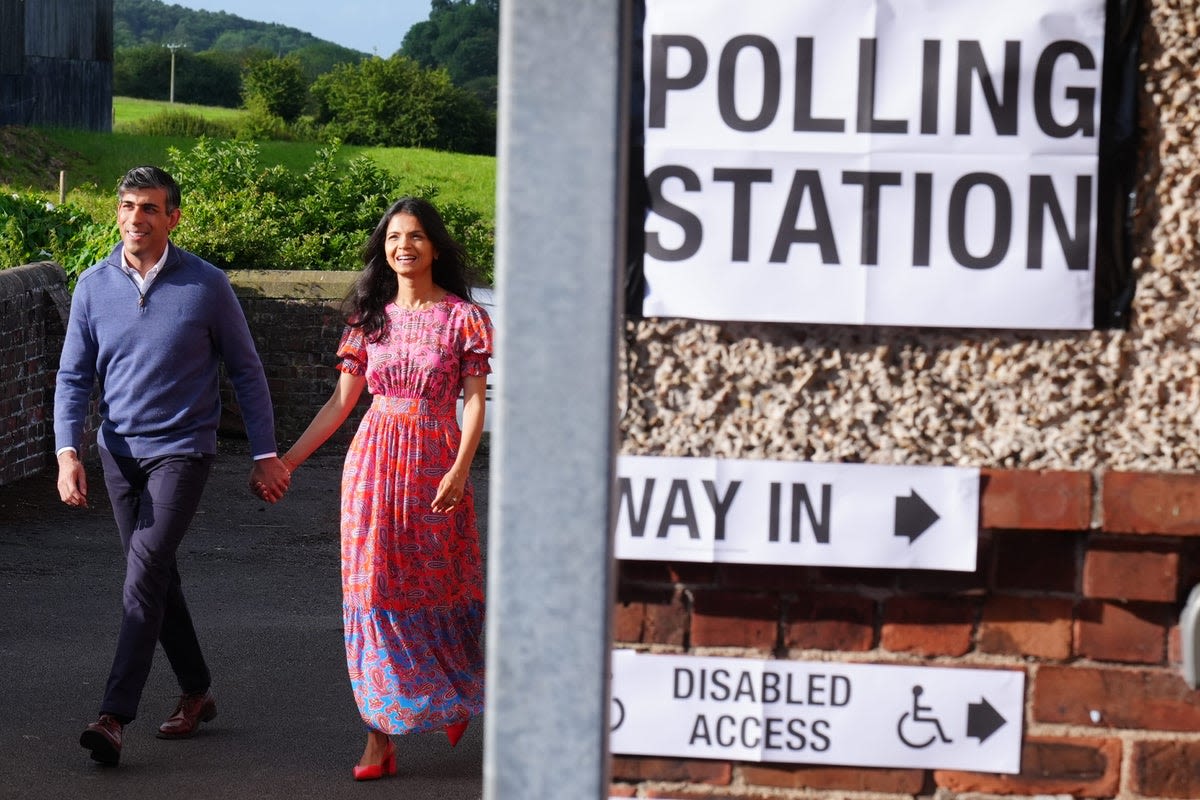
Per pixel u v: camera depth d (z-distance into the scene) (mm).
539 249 1822
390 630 4965
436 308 5074
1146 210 2709
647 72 2729
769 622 2822
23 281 10258
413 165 44719
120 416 5207
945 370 2752
